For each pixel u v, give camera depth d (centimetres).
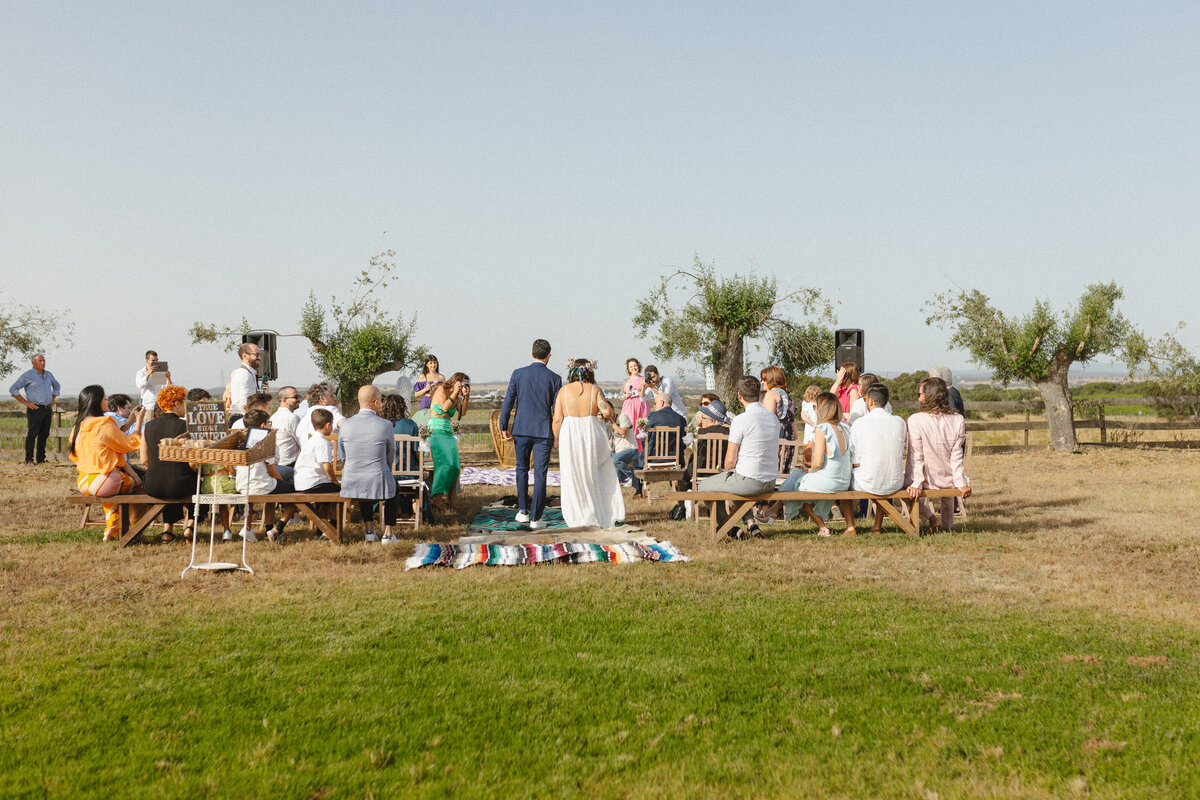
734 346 1972
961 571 641
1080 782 295
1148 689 384
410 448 854
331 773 308
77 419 750
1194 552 709
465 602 543
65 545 744
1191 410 1927
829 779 304
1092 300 1778
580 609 525
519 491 861
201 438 662
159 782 300
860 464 791
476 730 347
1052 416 1811
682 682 400
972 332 1822
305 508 757
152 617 506
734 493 769
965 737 336
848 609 526
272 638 462
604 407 845
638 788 298
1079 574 626
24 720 352
